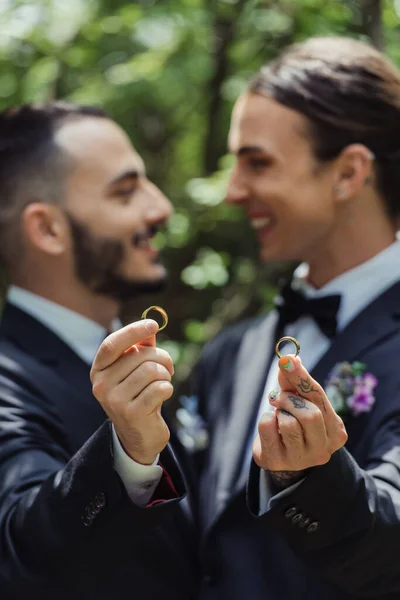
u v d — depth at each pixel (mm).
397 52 4379
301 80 2707
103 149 2916
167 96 6020
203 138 6117
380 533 1879
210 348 3291
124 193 2939
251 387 2906
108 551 1893
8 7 5242
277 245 2791
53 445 2449
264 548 2521
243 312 5078
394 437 2254
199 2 5305
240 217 5215
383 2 4379
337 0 4617
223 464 2781
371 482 1929
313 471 1798
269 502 1867
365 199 2719
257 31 5129
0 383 2547
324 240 2760
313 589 2400
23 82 5414
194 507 2779
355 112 2674
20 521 1970
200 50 5488
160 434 1752
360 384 2430
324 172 2709
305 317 2865
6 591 1987
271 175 2727
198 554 2715
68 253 2887
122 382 1725
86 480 1861
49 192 2879
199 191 4699
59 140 2896
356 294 2721
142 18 5387
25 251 2914
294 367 1706
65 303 2898
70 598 2271
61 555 1901
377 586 1987
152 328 1707
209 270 4859
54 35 5438
